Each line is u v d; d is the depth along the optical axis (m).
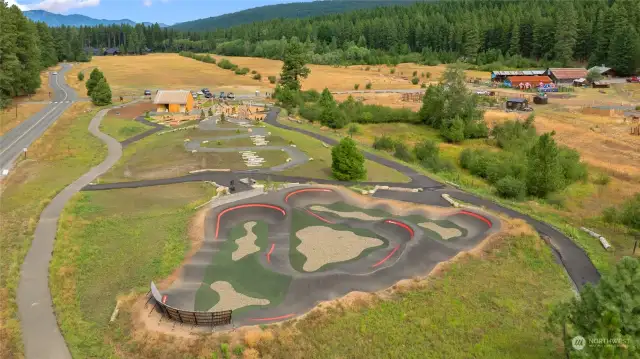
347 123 116.31
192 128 99.38
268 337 32.38
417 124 119.81
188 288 39.69
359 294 38.31
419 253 46.19
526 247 47.88
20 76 124.69
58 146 82.50
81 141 87.19
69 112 113.31
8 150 78.25
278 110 128.50
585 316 28.00
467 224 54.66
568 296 39.62
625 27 188.62
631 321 26.30
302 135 97.94
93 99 126.38
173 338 32.34
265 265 43.66
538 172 67.25
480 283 40.91
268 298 38.44
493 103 141.88
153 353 31.08
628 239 52.41
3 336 32.62
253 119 113.75
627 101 146.00
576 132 106.56
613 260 46.91
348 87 177.00
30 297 37.50
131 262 42.84
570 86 176.12
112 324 34.12
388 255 46.06
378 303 37.38
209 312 33.12
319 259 45.28
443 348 32.50
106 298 37.41
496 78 186.50
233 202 57.53
